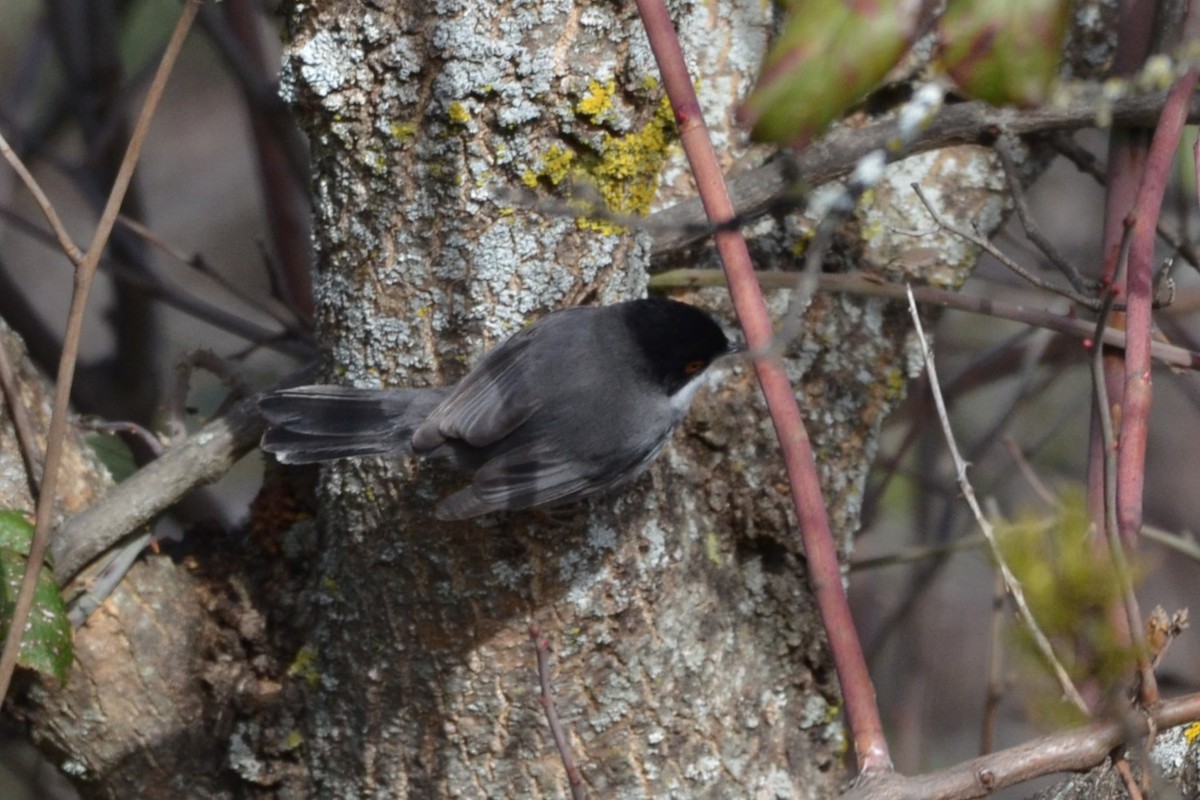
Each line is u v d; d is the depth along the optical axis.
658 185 7.20
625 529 6.62
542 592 6.50
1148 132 6.55
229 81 18.33
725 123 7.52
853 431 7.53
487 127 6.10
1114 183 6.54
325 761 7.00
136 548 7.07
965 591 14.17
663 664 6.78
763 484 7.29
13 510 6.75
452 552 6.46
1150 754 4.50
